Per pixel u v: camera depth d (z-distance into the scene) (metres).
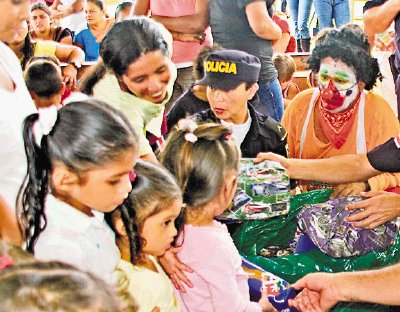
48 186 1.03
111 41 1.39
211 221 1.41
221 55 1.72
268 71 2.08
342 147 1.88
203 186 1.35
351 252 1.56
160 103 1.47
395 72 2.16
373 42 2.13
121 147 1.04
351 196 1.70
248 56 1.75
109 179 1.04
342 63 1.78
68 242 1.02
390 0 2.01
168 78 1.45
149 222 1.20
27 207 1.02
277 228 1.66
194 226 1.37
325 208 1.63
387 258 1.57
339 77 1.79
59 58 2.04
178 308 1.28
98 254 1.06
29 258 0.72
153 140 1.59
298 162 1.80
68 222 1.04
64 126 1.02
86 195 1.04
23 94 1.10
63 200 1.04
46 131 1.02
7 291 0.59
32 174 1.03
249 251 1.64
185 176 1.35
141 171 1.21
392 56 2.16
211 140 1.37
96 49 2.87
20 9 1.04
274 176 1.63
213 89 1.72
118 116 1.07
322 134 1.91
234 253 1.41
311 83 2.02
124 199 1.11
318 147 1.91
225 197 1.40
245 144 1.78
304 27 3.43
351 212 1.62
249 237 1.63
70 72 1.95
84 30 2.87
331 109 1.84
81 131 1.02
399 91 2.10
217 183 1.35
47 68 1.49
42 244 1.01
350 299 1.42
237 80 1.71
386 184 1.86
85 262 1.03
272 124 1.83
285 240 1.68
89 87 1.45
